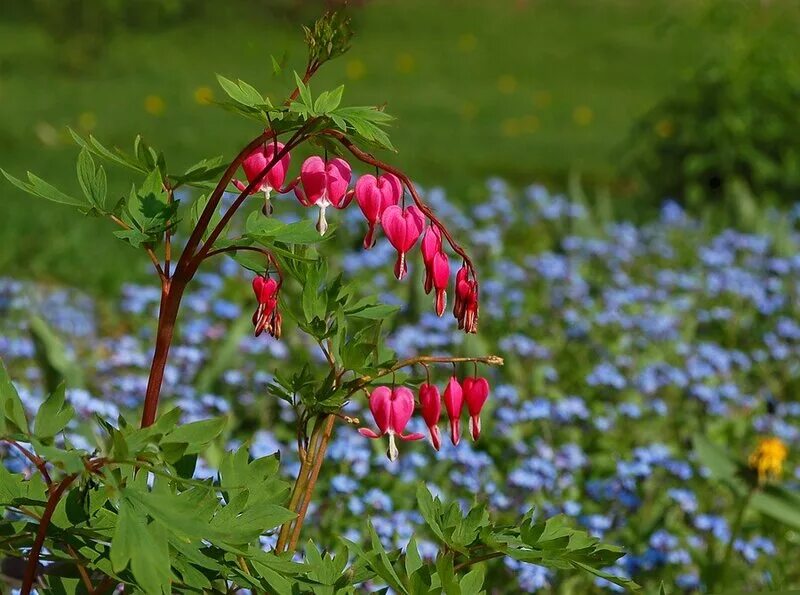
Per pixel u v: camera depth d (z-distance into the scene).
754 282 7.24
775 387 6.25
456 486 4.65
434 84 18.44
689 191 9.99
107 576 2.16
